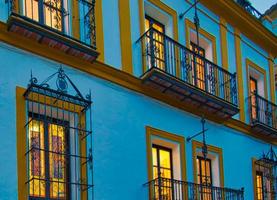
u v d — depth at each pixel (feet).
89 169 32.12
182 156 40.01
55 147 30.83
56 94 30.76
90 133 32.37
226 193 41.93
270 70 56.85
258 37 54.95
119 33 37.40
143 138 36.99
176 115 40.68
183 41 43.93
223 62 48.60
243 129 49.03
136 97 37.35
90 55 33.06
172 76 38.32
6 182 27.91
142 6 40.16
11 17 29.22
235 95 46.26
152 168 37.01
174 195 37.29
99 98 34.32
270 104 53.01
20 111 29.43
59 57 32.27
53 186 30.12
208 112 43.75
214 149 44.21
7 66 29.60
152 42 38.14
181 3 44.70
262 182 50.24
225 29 50.06
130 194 34.68
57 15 32.24
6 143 28.43
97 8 36.22
